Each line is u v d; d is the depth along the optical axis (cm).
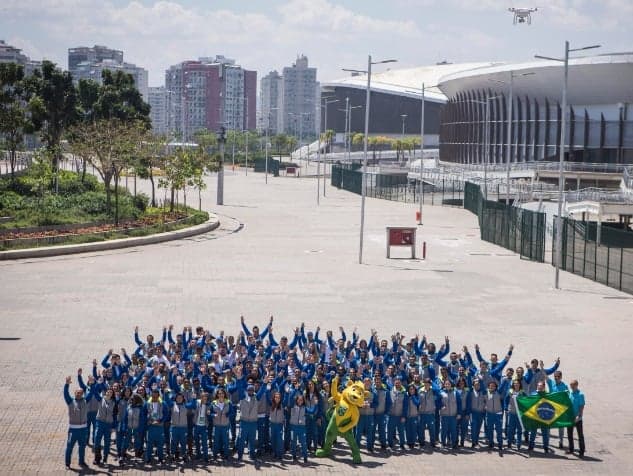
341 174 12444
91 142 6431
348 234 6738
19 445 2123
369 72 5191
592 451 2177
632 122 10100
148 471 1992
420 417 2195
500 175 10594
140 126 7338
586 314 3816
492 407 2173
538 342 3275
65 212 6197
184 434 2062
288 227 7169
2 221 5731
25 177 7338
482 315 3753
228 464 2053
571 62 9981
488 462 2092
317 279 4594
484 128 12762
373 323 3547
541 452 2172
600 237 6438
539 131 11200
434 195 10956
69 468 1992
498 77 11388
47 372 2739
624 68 9619
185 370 2208
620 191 8231
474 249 5997
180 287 4259
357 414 2083
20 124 7119
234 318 3578
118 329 3338
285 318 3606
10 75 7381
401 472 2011
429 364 2347
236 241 6172
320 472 2006
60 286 4225
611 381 2780
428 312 3791
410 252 5762
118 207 6638
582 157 10638
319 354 2477
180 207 7762
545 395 2142
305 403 2095
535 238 5628
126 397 2062
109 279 4447
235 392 2169
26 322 3434
